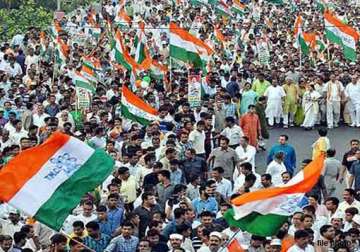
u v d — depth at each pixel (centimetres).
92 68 3834
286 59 4516
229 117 3095
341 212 2303
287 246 2011
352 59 4134
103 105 3309
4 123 3234
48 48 4459
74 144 1811
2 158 2681
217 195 2469
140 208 2339
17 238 2144
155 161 2622
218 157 2797
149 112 3005
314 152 2928
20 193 1773
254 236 2058
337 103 3822
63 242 2056
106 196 2431
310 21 6256
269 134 3697
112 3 6316
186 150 2783
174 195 2400
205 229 2125
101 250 2180
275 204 1794
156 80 3850
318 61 4584
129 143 2820
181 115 3117
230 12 5616
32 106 3269
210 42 4656
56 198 1784
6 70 4162
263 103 3425
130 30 5103
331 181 2697
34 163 1789
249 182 2417
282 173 2517
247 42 5047
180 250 2055
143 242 2073
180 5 6391
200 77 3456
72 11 6700
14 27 5744
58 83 3834
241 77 3934
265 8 7088
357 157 2706
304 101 3791
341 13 6788
